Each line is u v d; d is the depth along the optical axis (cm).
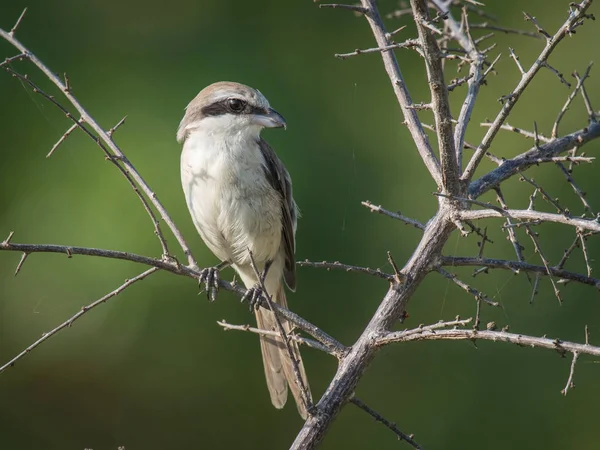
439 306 1077
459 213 588
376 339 578
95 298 1000
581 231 582
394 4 1173
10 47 1038
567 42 1168
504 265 598
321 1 1143
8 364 585
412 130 671
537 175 1085
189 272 632
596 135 680
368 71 1140
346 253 1038
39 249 584
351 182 1062
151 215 629
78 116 1020
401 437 573
